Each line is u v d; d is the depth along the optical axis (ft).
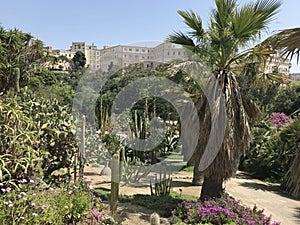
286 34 9.60
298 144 10.50
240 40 19.80
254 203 25.70
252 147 40.88
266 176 38.19
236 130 19.86
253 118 21.83
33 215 10.69
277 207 24.75
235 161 20.01
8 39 56.18
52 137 16.92
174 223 17.10
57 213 11.53
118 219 15.49
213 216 17.06
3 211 10.45
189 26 20.43
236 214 17.26
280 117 50.98
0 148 13.10
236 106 20.13
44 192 12.79
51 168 17.44
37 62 60.49
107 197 20.44
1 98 16.17
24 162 13.65
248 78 22.53
